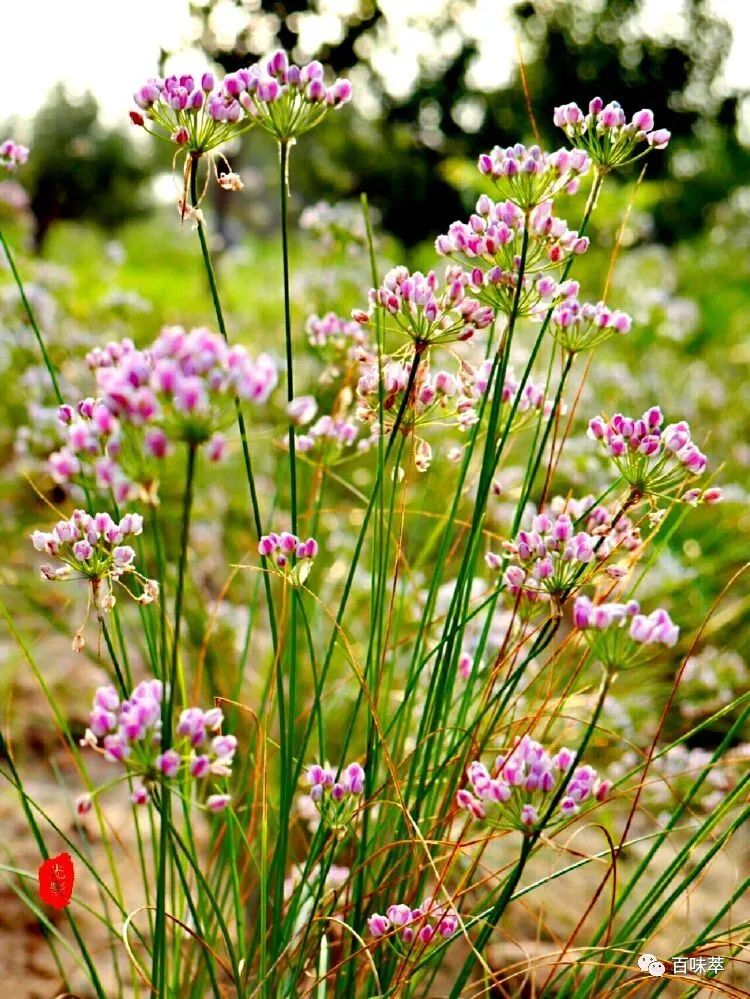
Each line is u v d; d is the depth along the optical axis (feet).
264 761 1.53
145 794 1.29
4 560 2.76
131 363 1.25
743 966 1.86
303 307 3.29
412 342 1.53
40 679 1.65
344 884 1.54
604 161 1.57
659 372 5.06
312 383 2.44
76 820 1.93
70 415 1.49
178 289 11.30
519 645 1.60
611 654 1.33
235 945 1.79
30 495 3.11
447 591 2.01
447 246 1.53
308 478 2.77
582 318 1.55
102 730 1.29
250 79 1.44
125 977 1.82
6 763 2.20
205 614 2.24
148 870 1.98
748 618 2.93
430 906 1.50
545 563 1.45
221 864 1.75
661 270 6.49
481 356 2.22
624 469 1.51
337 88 1.46
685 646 2.58
